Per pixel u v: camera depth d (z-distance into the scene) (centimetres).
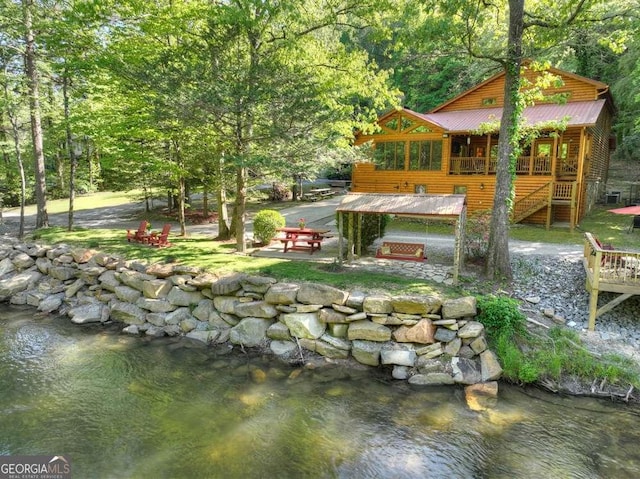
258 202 2989
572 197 1858
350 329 971
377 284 1091
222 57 1265
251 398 830
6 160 2862
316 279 1124
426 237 1816
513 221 2047
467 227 1397
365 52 1522
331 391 855
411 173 2402
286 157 1279
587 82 2117
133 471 620
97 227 2086
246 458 654
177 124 1355
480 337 910
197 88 1154
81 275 1363
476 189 2239
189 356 1010
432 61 1573
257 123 1286
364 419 762
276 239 1559
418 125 2347
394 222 2238
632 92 2167
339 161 1407
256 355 1007
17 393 839
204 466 634
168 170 1678
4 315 1266
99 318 1224
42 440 691
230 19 1166
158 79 1162
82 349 1044
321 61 1516
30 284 1414
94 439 696
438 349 917
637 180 3197
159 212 2602
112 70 1262
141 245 1532
